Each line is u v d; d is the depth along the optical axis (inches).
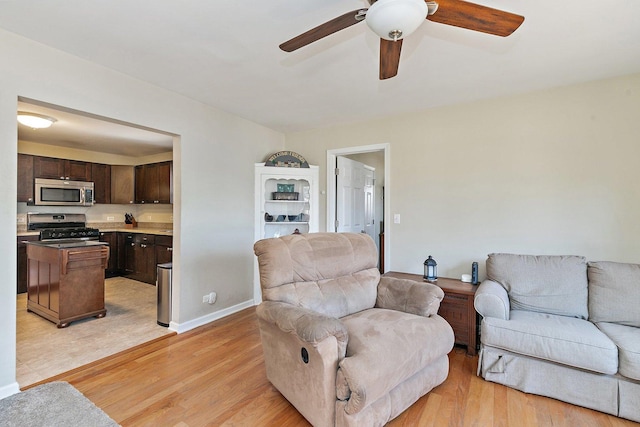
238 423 71.1
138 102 107.5
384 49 65.5
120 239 219.9
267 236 167.2
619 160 103.1
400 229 142.1
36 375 89.3
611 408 72.9
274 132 173.5
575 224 109.1
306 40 63.8
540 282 97.7
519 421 71.6
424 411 75.1
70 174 201.5
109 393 81.8
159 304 130.0
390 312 87.4
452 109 130.6
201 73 102.8
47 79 85.7
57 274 126.6
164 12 70.9
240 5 68.4
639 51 86.9
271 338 80.5
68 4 67.9
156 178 213.9
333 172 165.8
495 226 122.2
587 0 65.8
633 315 84.7
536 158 115.0
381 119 148.7
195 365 97.0
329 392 63.0
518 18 55.4
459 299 106.6
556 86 111.5
